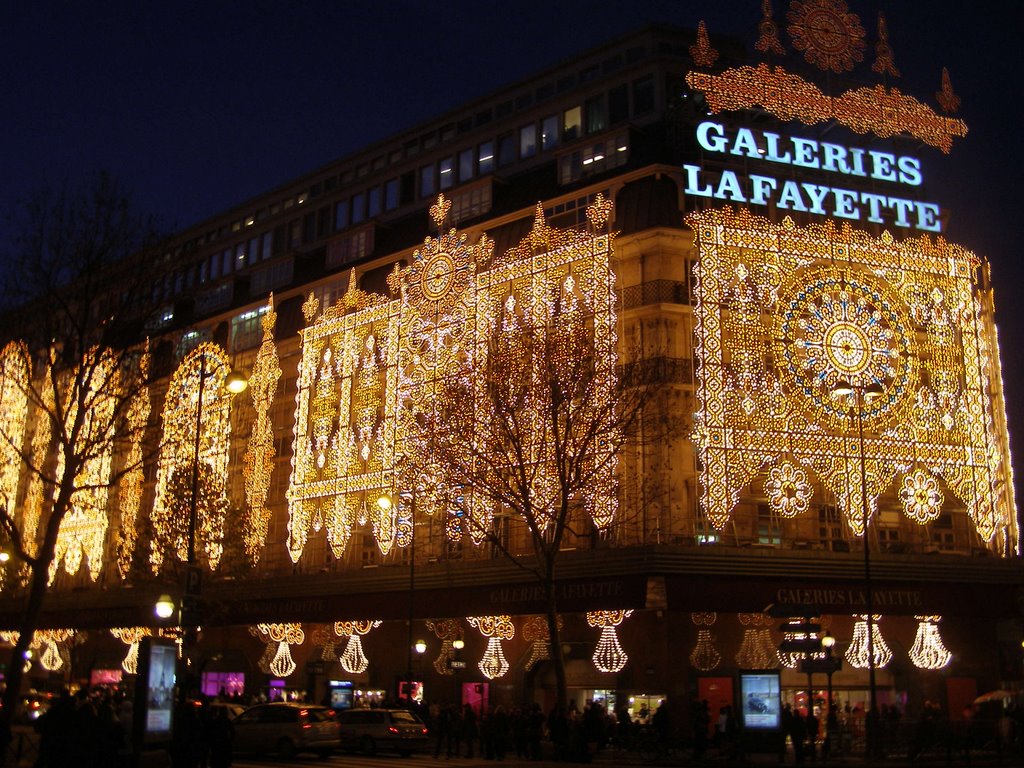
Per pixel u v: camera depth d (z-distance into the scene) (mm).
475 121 59406
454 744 40812
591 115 51594
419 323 47688
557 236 43938
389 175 60031
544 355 37281
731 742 32344
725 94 43375
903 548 40469
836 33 47156
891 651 40281
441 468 40406
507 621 42625
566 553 38469
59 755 19594
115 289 33406
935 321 42812
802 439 39625
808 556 37375
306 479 51094
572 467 35281
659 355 39781
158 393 48594
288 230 64875
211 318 62250
